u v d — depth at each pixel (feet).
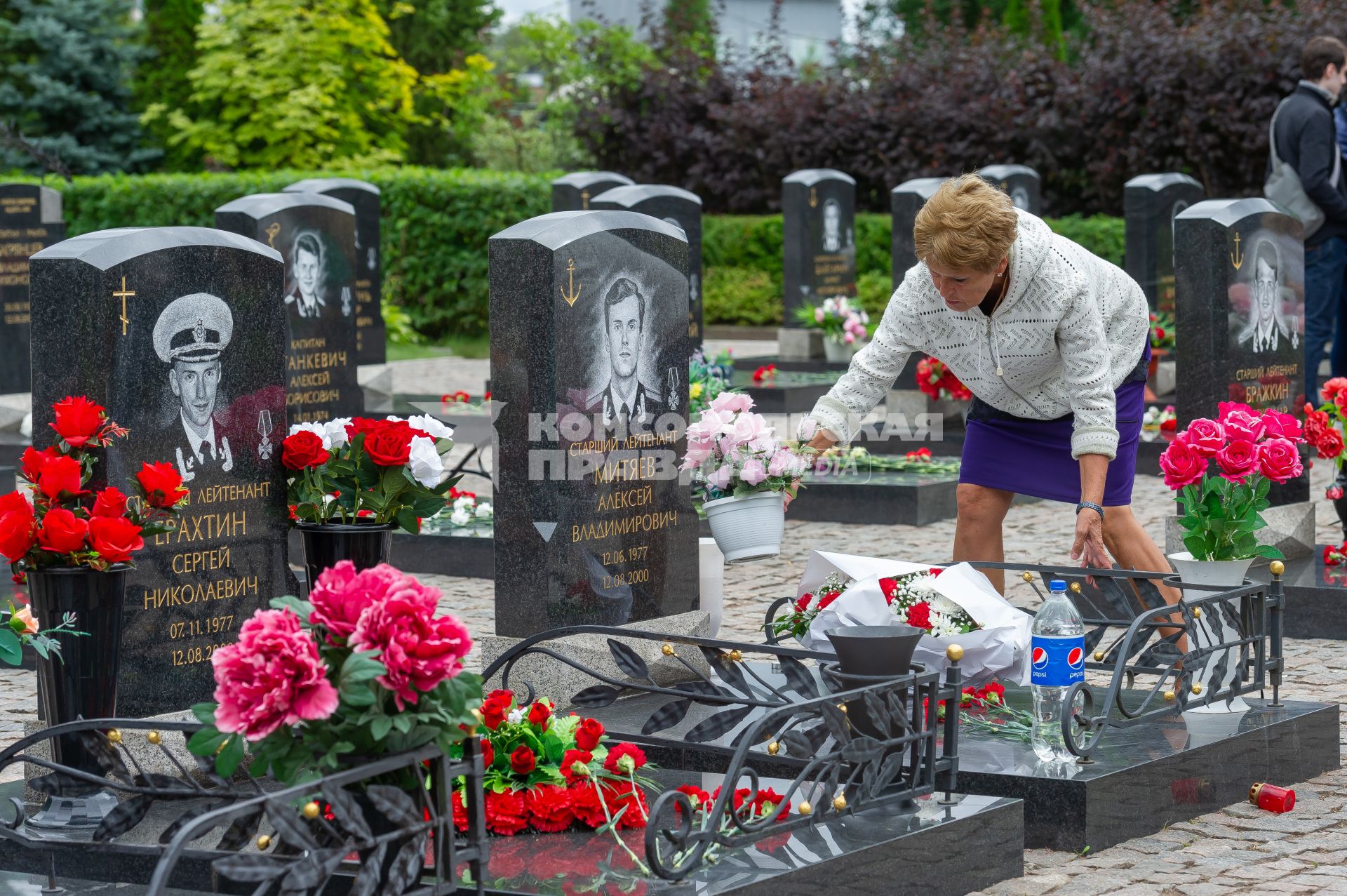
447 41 108.37
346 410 37.24
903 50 89.35
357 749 11.36
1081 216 80.53
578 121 94.17
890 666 14.75
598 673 17.85
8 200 44.21
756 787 13.82
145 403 16.70
